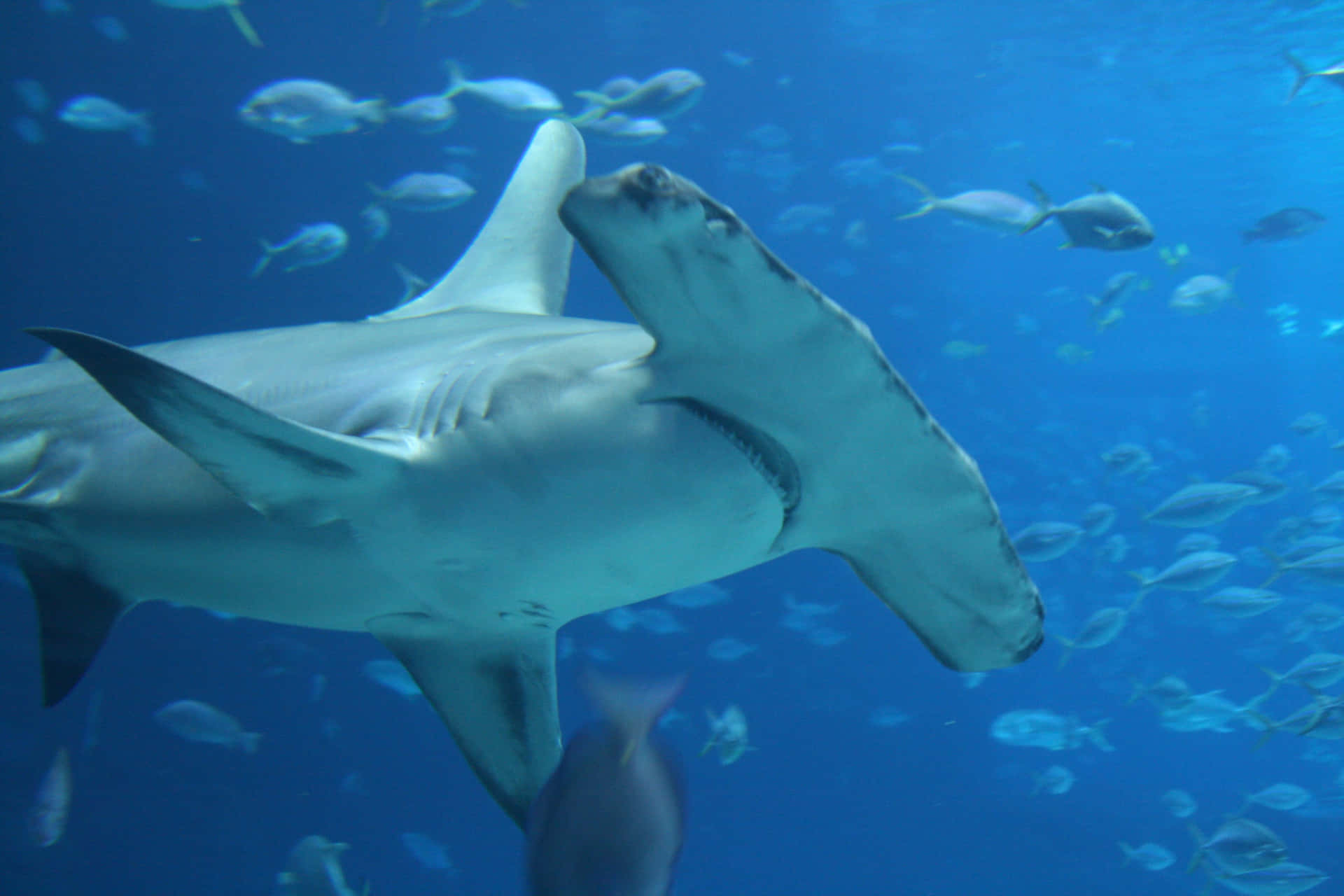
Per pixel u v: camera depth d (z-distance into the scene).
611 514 1.77
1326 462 41.12
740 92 27.20
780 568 19.98
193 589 2.35
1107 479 12.21
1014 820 16.55
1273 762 19.25
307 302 20.89
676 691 0.96
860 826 16.53
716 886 14.98
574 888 0.92
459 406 1.83
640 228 1.33
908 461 1.65
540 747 2.27
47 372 2.55
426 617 2.15
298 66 20.92
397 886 13.34
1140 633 23.33
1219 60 21.78
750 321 1.45
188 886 12.02
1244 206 30.94
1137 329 36.75
